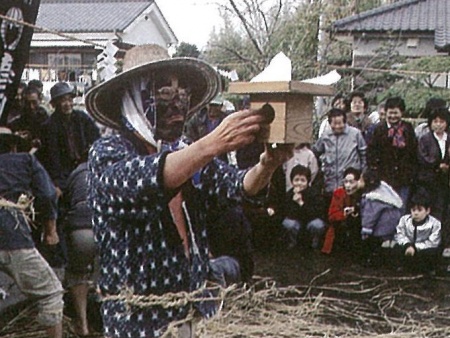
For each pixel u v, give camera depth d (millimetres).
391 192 6395
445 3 13258
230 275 3730
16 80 5160
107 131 2531
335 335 3584
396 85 10844
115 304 2029
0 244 3549
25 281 3623
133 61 2102
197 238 2119
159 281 1995
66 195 4340
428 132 6516
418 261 6113
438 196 6402
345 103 7926
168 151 1867
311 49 11000
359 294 5305
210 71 2107
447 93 10344
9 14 4973
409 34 12398
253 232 6887
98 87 2035
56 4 27578
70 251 4109
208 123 7199
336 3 12836
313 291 5336
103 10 27109
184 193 2086
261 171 2072
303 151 6930
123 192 1813
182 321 2049
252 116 1800
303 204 6855
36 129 5957
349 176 6574
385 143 6496
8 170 3682
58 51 23109
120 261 1987
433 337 3984
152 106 2062
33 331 3818
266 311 3299
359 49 12172
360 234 6629
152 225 1968
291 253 6703
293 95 1876
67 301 4258
